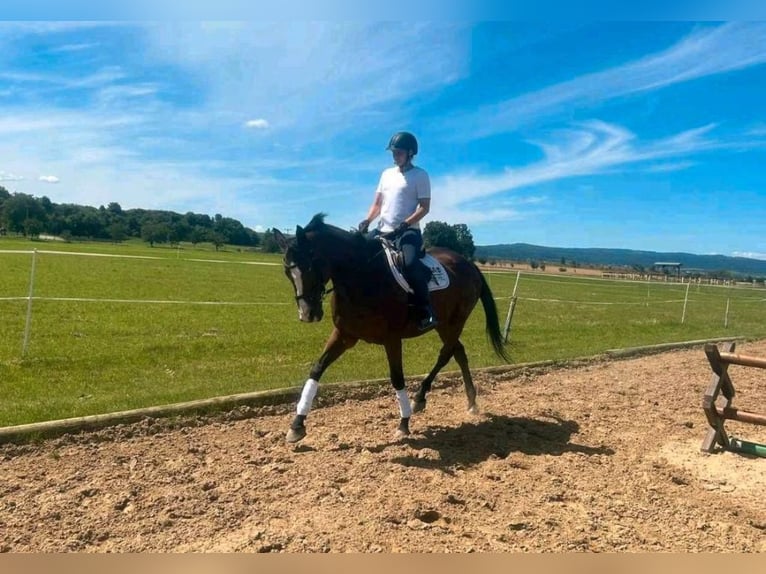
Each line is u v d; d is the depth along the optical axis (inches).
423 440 232.4
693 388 345.4
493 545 148.2
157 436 226.2
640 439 244.7
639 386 349.4
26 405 242.7
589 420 271.1
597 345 503.2
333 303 217.9
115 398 259.8
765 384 363.6
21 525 152.3
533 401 303.7
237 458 205.2
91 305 640.4
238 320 589.9
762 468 213.8
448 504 170.4
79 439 215.0
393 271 217.0
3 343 397.4
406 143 226.1
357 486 181.8
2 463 193.3
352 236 215.2
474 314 751.7
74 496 169.8
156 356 380.8
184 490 176.1
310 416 262.7
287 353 416.2
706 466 214.8
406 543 147.6
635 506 175.0
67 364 340.2
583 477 197.3
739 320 856.3
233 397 260.7
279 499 172.6
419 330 231.5
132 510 162.6
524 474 197.8
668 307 1045.8
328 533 151.4
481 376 350.9
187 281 1100.5
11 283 848.3
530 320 705.6
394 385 232.1
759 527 165.8
